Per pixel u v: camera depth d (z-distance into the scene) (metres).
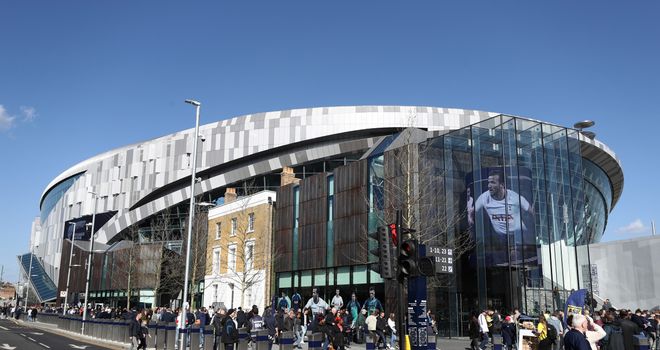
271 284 40.75
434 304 30.03
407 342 13.01
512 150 31.61
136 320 21.94
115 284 60.75
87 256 71.06
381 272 13.22
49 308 67.81
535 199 31.75
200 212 51.94
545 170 32.62
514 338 20.95
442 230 29.17
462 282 31.16
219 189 70.19
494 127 32.09
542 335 14.76
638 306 34.16
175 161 81.00
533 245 30.41
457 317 30.22
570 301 13.89
